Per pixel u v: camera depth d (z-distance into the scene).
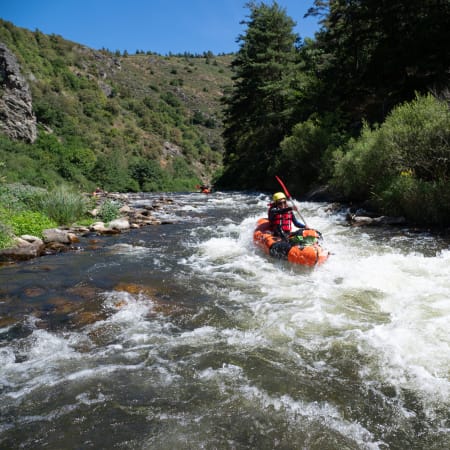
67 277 6.31
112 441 2.67
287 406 2.99
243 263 7.06
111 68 108.81
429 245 7.72
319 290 5.48
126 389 3.25
